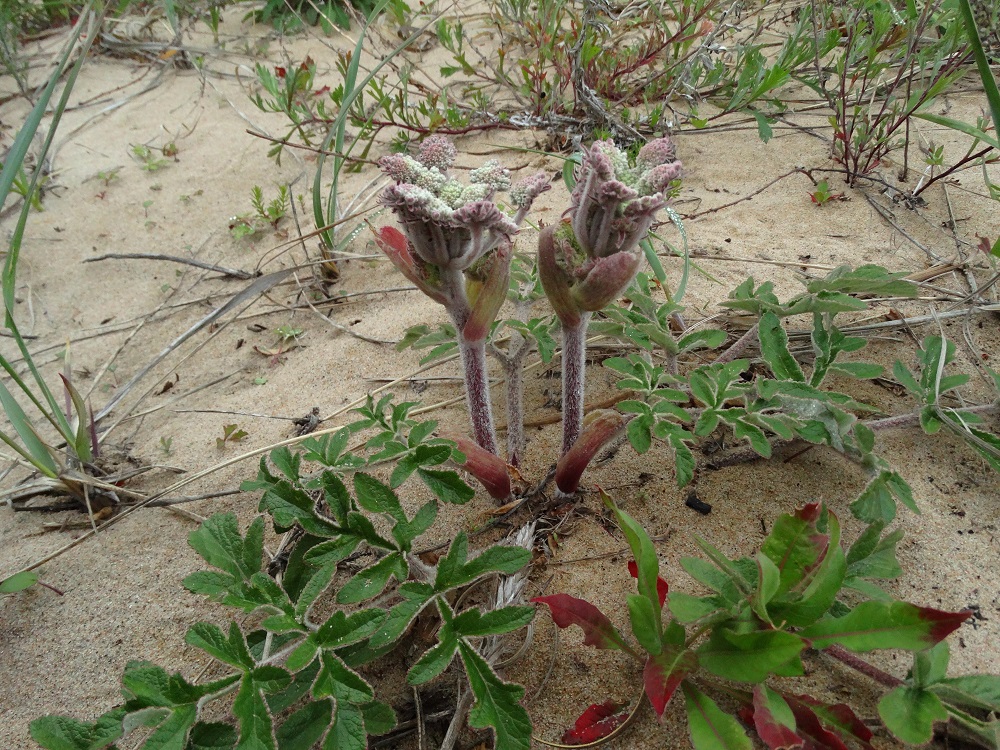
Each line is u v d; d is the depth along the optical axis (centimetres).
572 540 32
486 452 31
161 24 88
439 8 84
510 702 22
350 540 25
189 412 44
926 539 31
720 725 22
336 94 57
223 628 31
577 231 26
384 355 45
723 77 64
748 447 35
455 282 28
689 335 35
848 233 49
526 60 64
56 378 48
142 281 56
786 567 23
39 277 57
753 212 52
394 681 27
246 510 36
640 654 26
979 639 27
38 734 21
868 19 60
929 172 53
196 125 73
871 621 22
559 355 43
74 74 35
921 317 41
